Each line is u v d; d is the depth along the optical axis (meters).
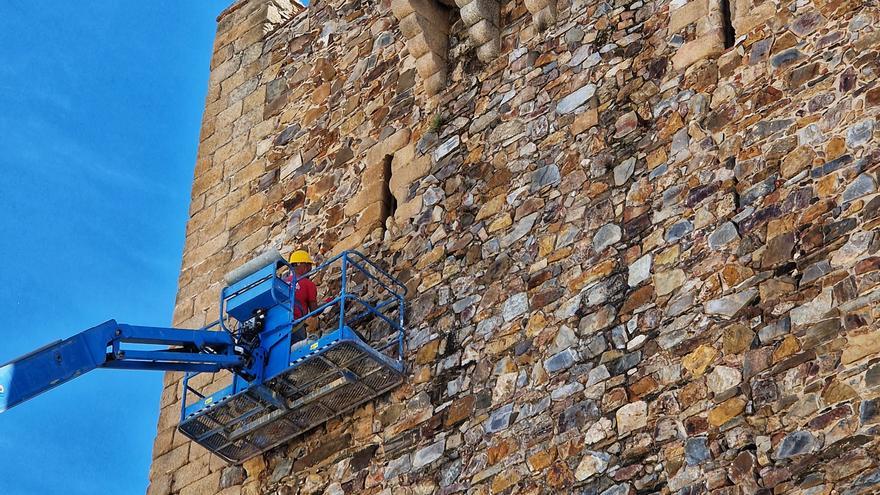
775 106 16.97
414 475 17.77
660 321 16.53
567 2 19.88
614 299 17.09
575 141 18.64
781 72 17.12
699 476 15.33
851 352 14.98
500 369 17.70
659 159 17.66
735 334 15.85
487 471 17.08
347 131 21.66
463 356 18.17
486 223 19.00
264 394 18.91
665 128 17.81
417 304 19.12
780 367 15.35
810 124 16.55
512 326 17.88
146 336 19.16
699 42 18.09
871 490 14.25
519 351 17.64
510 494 16.70
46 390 18.64
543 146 18.97
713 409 15.59
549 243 18.12
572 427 16.58
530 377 17.33
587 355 16.95
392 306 19.38
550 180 18.61
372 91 21.72
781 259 15.95
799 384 15.15
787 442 14.95
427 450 17.81
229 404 19.09
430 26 20.94
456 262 19.02
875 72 16.38
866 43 16.62
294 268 20.08
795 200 16.20
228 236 22.25
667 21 18.62
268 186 22.23
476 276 18.67
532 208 18.59
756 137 16.92
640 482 15.73
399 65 21.59
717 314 16.09
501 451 17.08
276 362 18.98
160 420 21.16
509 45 20.23
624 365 16.56
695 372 15.93
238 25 24.67
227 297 19.66
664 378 16.14
